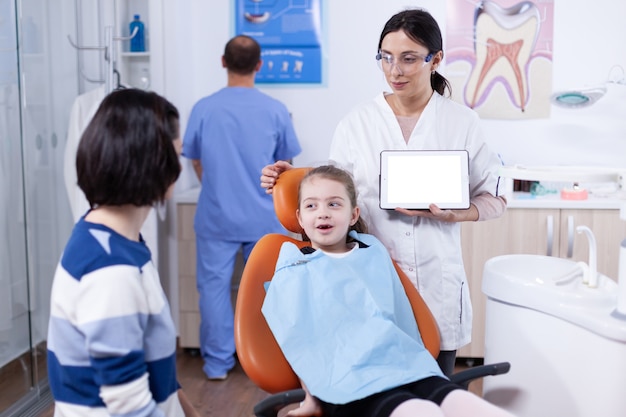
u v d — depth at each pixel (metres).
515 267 1.70
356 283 1.54
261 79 3.36
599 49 3.19
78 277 1.03
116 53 3.07
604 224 2.86
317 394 1.34
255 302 1.52
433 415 1.21
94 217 1.10
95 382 1.06
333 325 1.47
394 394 1.31
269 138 2.87
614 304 1.46
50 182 2.85
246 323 1.48
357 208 1.67
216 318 2.92
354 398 1.31
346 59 3.30
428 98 1.74
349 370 1.39
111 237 1.06
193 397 2.75
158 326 1.11
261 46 3.34
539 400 1.53
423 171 1.67
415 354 1.46
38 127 2.75
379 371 1.39
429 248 1.70
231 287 3.10
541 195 3.05
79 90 2.99
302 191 1.63
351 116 1.80
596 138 3.21
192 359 3.21
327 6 3.28
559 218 2.88
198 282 2.97
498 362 1.61
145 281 1.08
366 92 3.31
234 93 2.85
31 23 2.67
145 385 1.05
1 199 2.56
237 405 2.67
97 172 1.04
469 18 3.21
